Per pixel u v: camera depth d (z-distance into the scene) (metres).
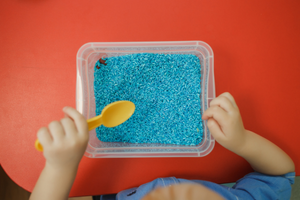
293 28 0.45
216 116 0.36
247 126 0.43
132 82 0.44
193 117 0.44
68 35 0.43
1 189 0.52
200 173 0.42
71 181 0.36
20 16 0.43
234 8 0.44
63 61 0.43
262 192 0.38
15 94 0.42
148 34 0.44
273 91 0.44
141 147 0.42
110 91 0.44
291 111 0.44
